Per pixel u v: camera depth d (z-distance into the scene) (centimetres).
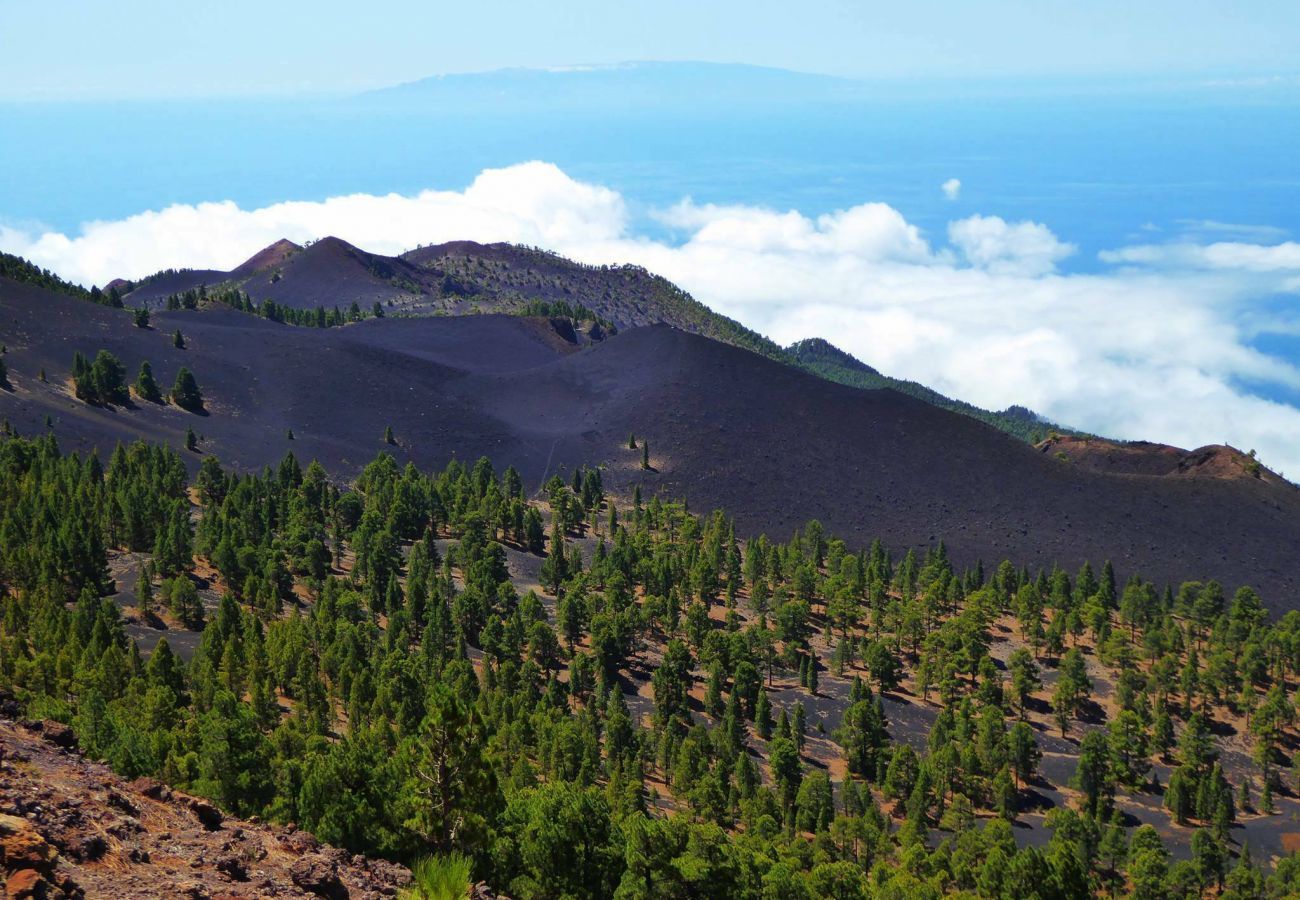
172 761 6750
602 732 14075
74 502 17125
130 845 2498
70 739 3219
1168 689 17350
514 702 12812
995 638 19900
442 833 4397
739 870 7088
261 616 15325
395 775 5919
